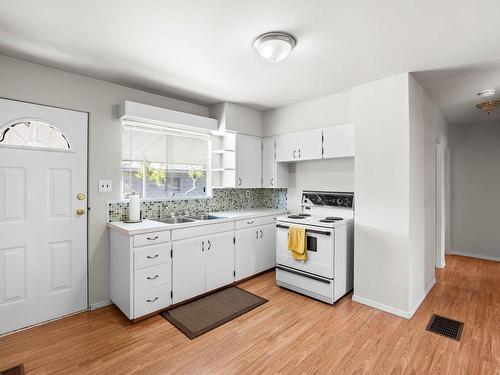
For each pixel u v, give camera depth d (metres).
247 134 3.91
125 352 2.05
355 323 2.48
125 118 2.92
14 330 2.33
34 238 2.44
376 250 2.77
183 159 3.60
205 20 1.79
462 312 2.69
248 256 3.54
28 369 1.87
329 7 1.64
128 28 1.89
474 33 1.93
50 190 2.52
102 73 2.65
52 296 2.53
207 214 3.63
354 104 2.96
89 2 1.60
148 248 2.54
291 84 2.97
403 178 2.59
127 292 2.47
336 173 3.64
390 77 2.69
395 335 2.28
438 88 3.02
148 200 3.20
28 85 2.39
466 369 1.86
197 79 2.83
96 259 2.78
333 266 2.85
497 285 3.42
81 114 2.69
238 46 2.15
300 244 3.05
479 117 4.34
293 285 3.19
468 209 4.80
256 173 4.03
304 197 3.97
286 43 1.96
